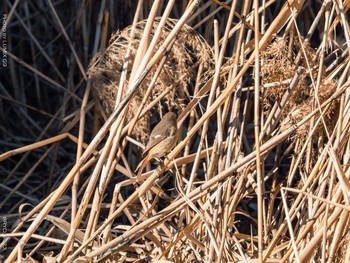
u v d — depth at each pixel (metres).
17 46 10.77
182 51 6.21
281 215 6.61
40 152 9.61
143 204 6.64
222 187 6.09
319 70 5.95
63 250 5.78
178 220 6.93
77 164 5.64
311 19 8.95
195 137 7.97
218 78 5.92
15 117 10.73
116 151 6.07
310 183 6.06
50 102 10.79
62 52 10.48
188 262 6.31
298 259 5.36
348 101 5.96
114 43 6.30
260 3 8.68
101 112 6.83
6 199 7.38
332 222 5.54
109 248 5.69
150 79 6.26
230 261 6.09
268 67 6.29
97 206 5.91
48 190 8.07
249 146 8.13
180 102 6.52
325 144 6.36
